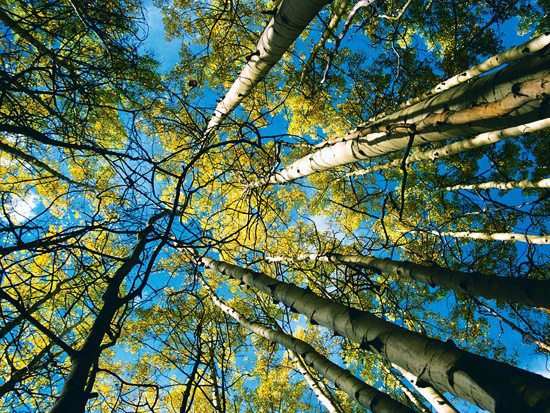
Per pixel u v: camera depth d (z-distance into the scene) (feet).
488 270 23.52
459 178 27.02
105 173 19.89
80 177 19.93
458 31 23.68
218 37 24.70
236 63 24.94
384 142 9.27
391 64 24.63
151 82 17.15
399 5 24.44
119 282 6.45
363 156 10.30
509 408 3.80
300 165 13.34
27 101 13.33
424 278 12.26
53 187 19.66
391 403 7.17
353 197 29.22
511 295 9.55
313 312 8.03
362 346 6.52
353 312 6.97
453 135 7.83
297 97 28.19
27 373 8.29
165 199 25.07
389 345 5.96
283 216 25.91
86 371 4.58
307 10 9.14
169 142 23.54
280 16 9.98
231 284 27.12
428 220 27.04
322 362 10.03
